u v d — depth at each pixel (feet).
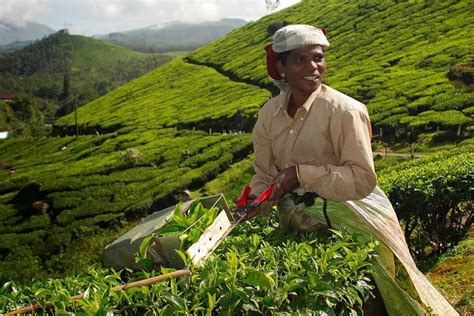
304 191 12.40
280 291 8.70
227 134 143.43
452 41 157.48
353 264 10.13
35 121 433.07
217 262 9.25
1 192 140.36
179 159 126.41
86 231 97.40
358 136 11.40
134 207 102.17
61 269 85.92
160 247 10.05
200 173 111.24
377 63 162.81
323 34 12.25
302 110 12.00
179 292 8.54
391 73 142.61
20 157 209.77
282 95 12.99
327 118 11.71
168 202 103.76
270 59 13.04
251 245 11.73
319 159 12.00
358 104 11.83
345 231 11.45
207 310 7.86
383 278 11.33
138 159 130.52
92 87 632.79
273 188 11.32
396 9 212.02
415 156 90.12
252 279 8.55
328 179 11.25
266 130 13.03
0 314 8.82
